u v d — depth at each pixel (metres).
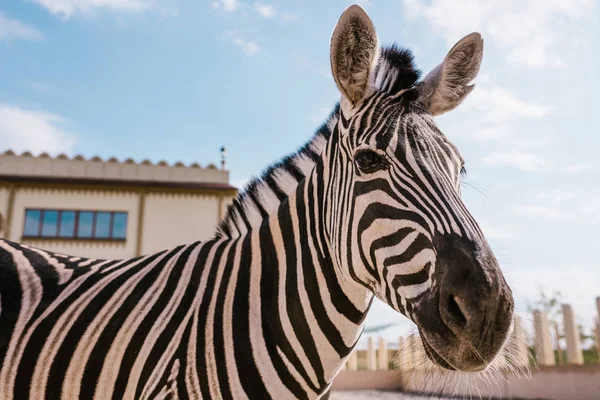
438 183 1.74
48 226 17.50
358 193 1.83
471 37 2.09
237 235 2.50
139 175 18.42
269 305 2.04
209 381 1.87
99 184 17.80
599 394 7.48
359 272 1.83
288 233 2.18
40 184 17.59
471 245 1.60
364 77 1.96
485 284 1.51
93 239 17.66
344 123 2.02
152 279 2.16
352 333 2.03
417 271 1.65
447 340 1.53
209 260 2.20
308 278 2.05
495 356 1.48
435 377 1.77
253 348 1.95
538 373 8.46
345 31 1.92
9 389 1.94
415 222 1.69
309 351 1.98
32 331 2.02
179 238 17.94
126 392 1.91
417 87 2.01
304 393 1.98
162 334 1.97
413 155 1.77
